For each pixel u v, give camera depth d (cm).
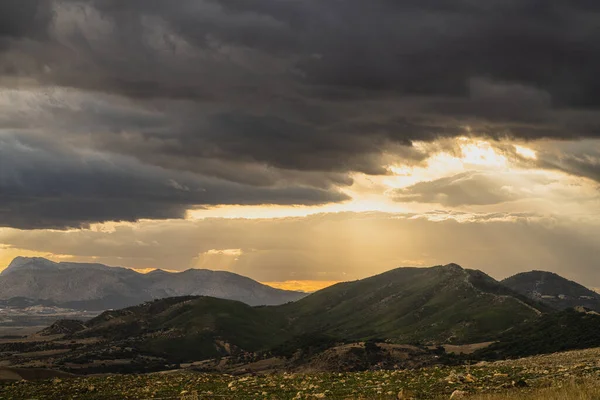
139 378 11119
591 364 8156
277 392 7906
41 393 8856
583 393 4388
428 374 9125
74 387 9394
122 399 8025
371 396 6731
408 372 10106
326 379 9544
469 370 9219
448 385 7125
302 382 9188
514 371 8306
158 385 9475
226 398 7594
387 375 9562
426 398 6006
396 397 6269
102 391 8850
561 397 4366
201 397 7756
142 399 7925
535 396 4597
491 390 6041
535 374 7494
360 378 9356
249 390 8300
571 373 7050
